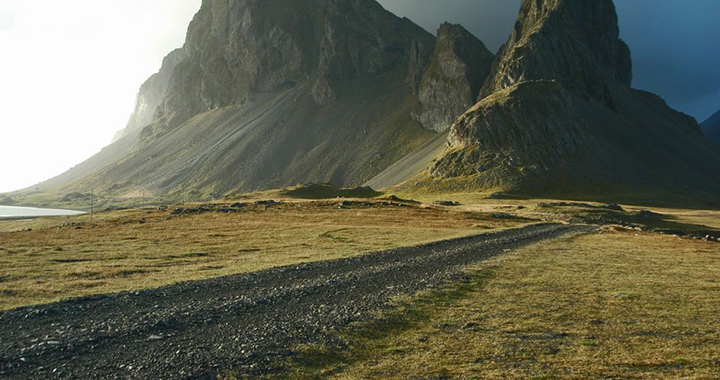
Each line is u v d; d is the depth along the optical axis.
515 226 86.69
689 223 121.25
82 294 26.36
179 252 47.12
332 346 17.23
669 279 31.95
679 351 16.86
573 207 139.12
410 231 70.81
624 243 58.22
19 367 14.65
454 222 90.69
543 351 16.86
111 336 18.06
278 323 20.12
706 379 14.19
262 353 16.27
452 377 14.37
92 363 15.16
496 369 15.05
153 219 93.19
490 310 22.86
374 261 40.00
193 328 19.34
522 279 31.33
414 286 28.23
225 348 16.72
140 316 21.16
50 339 17.55
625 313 22.39
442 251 47.44
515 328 19.75
